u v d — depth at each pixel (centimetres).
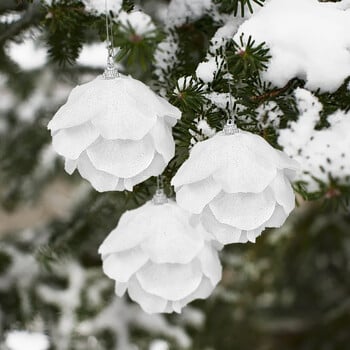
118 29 75
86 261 168
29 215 298
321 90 84
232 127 74
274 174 73
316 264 212
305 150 86
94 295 153
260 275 184
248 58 79
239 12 85
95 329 156
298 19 82
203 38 93
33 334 151
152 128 74
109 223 134
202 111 83
